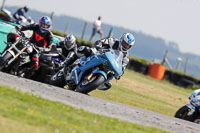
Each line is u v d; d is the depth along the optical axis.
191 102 39.75
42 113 21.64
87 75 35.78
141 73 101.88
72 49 39.19
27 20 83.75
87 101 30.36
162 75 102.62
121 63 36.78
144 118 30.72
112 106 31.64
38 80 38.91
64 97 29.16
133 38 37.16
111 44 37.22
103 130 21.70
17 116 19.59
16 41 36.34
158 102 57.59
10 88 24.72
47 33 38.47
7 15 82.19
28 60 38.81
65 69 37.97
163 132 26.05
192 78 100.81
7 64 35.59
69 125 20.64
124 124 24.88
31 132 17.94
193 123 37.16
